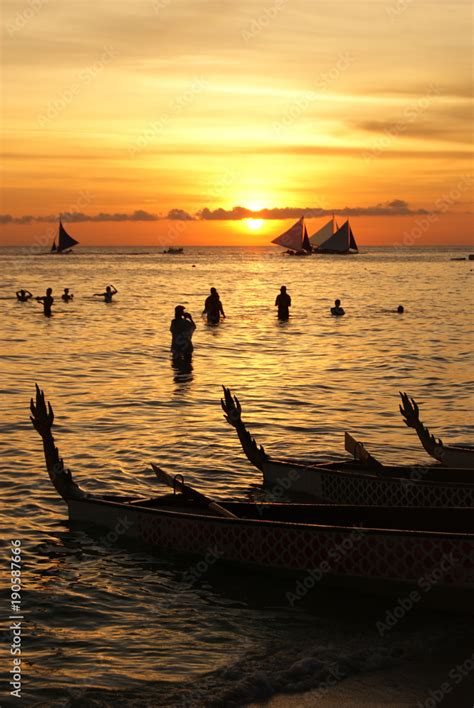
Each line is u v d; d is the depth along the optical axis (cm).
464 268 11744
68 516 1049
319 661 692
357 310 4412
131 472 1255
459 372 2233
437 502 1039
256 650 714
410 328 3444
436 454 1241
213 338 3077
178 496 1020
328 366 2353
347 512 948
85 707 620
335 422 1614
